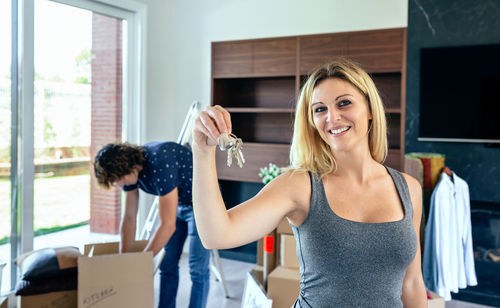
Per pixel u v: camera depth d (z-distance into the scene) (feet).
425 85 11.87
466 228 10.23
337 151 3.73
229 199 15.31
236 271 13.51
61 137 11.38
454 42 11.57
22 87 10.30
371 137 4.03
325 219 3.50
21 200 10.38
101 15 12.52
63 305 5.71
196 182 3.26
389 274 3.45
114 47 13.05
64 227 11.51
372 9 12.66
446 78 11.65
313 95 3.75
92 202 12.29
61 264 5.62
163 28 14.84
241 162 2.95
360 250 3.38
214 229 3.25
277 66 13.55
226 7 14.61
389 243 3.41
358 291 3.41
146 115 14.05
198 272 8.50
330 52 12.82
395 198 3.74
